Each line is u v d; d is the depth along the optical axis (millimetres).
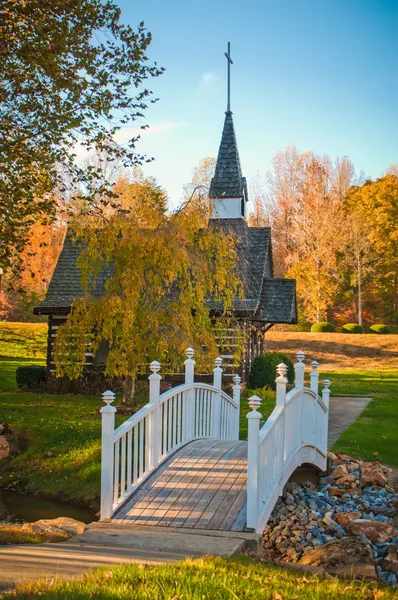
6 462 15734
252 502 8016
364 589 5770
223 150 28688
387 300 62344
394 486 13023
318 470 13367
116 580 5066
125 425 8953
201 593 4871
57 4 12086
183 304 17781
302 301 56000
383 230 60719
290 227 64188
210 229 18641
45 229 46781
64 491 14078
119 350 17281
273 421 9125
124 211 16266
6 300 49781
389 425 17625
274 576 5711
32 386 25375
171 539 7340
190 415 11500
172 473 9727
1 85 13102
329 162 68188
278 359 26062
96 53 13219
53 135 13406
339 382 29719
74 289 25969
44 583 4949
